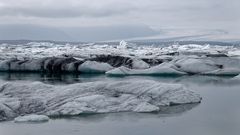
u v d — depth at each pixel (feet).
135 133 60.54
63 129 62.69
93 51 292.20
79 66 179.01
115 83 85.97
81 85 85.15
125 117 71.56
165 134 60.08
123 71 165.27
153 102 82.94
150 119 70.28
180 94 87.25
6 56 224.33
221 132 61.62
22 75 165.68
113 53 262.88
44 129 62.54
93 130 62.13
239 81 141.69
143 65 185.47
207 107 82.58
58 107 74.54
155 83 88.53
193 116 73.26
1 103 71.15
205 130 62.95
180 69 172.76
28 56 227.40
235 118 71.51
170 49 353.31
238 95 102.73
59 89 83.71
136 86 86.12
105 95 81.15
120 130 62.34
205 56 207.00
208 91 111.96
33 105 74.90
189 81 142.00
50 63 183.73
